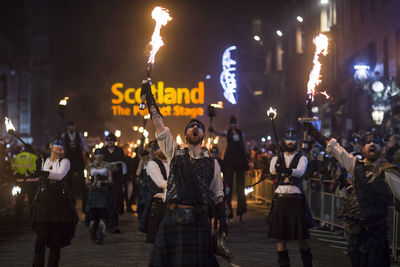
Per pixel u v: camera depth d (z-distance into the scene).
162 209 9.98
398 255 11.97
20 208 19.61
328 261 11.53
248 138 61.62
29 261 11.75
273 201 10.05
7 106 63.94
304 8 46.03
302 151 10.23
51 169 9.56
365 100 27.27
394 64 24.59
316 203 17.83
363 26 30.69
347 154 8.36
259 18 67.50
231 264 11.23
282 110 58.38
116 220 15.96
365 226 7.92
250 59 66.88
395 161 10.07
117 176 15.95
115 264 11.24
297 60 46.97
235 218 19.83
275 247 13.40
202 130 6.94
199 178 6.74
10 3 70.62
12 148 25.86
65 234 9.64
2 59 63.47
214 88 75.69
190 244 6.53
